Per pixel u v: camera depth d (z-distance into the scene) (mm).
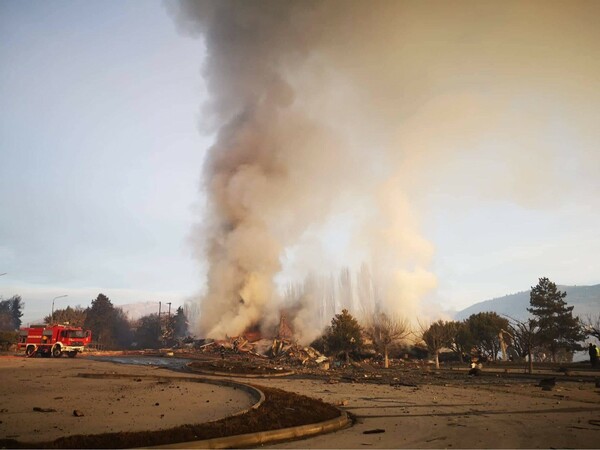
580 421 13719
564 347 67062
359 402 18656
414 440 10750
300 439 11000
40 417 11992
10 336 67062
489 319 64312
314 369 44188
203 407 14125
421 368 50031
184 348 70188
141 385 20797
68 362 42031
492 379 33000
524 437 11078
